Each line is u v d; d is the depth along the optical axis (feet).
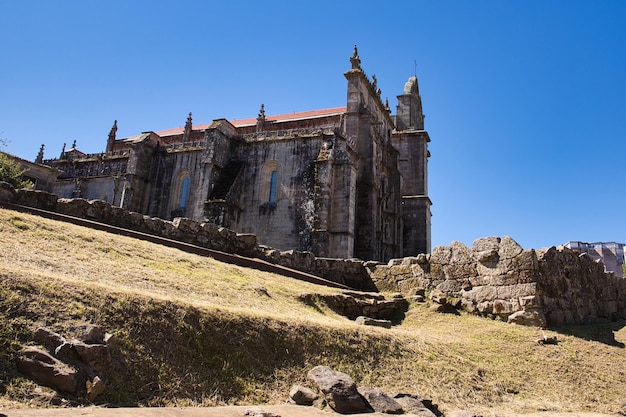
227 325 31.45
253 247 67.21
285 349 32.45
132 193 156.97
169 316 29.50
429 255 63.98
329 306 51.44
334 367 33.09
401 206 186.80
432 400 32.19
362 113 166.20
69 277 33.32
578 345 46.50
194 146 160.35
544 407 33.83
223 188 142.72
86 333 24.35
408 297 61.67
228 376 27.86
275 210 140.77
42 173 158.20
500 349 44.50
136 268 42.11
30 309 25.12
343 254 130.93
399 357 37.35
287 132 147.54
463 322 53.36
